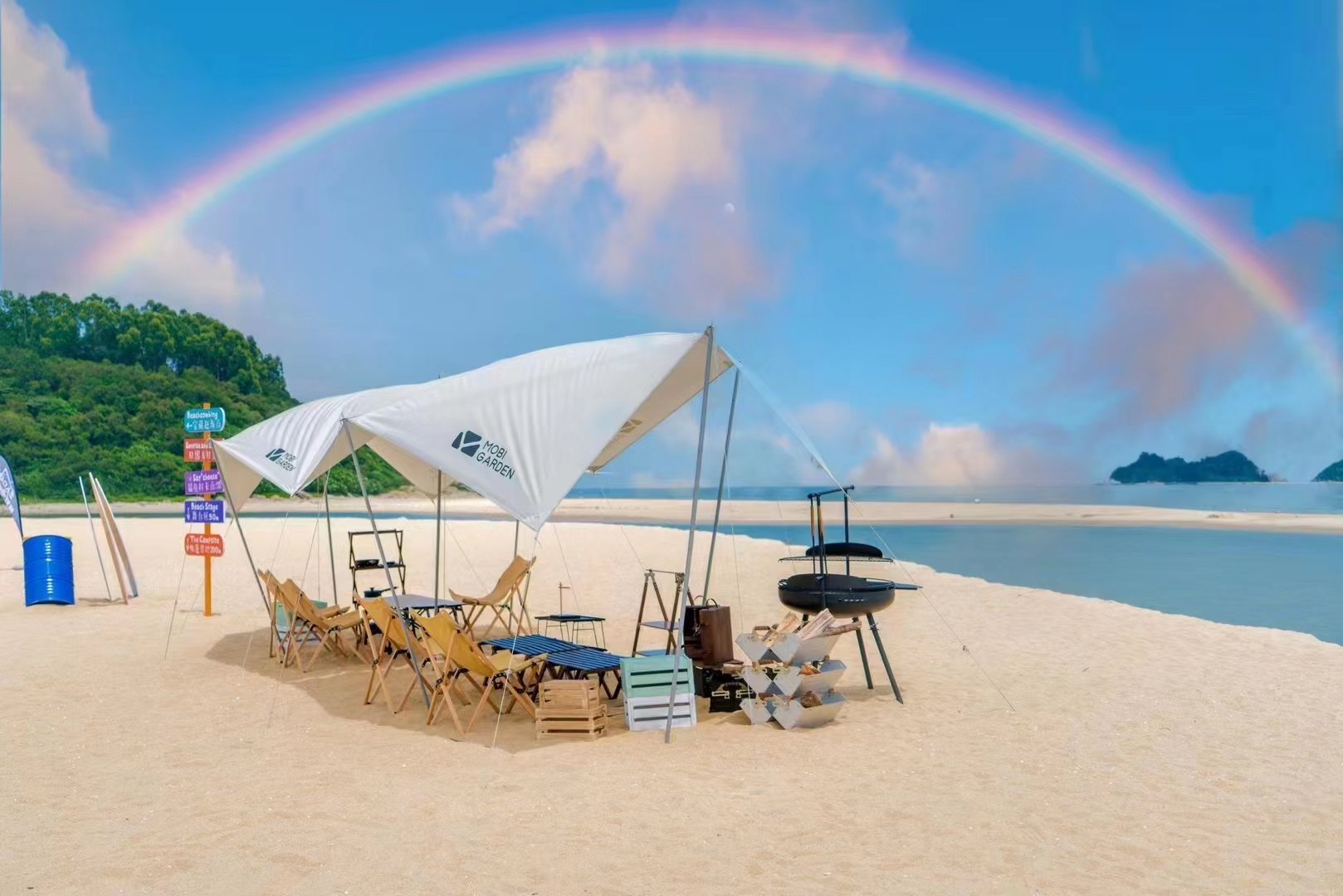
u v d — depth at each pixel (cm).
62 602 1259
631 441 930
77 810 459
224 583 1495
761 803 463
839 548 705
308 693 733
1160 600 1358
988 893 357
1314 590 1475
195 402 9400
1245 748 559
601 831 424
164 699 711
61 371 8988
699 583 1474
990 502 7225
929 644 934
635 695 615
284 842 412
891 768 523
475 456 629
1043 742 577
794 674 612
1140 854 396
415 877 373
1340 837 416
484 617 1139
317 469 923
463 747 575
